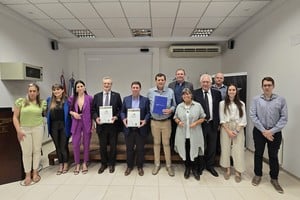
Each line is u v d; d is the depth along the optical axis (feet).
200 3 12.80
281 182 10.48
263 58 14.26
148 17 15.16
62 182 10.57
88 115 11.53
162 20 15.81
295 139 10.88
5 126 10.46
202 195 9.27
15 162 10.71
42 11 13.93
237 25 16.98
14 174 10.69
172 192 9.53
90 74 24.18
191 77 24.13
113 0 12.36
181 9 13.73
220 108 10.72
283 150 11.76
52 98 11.42
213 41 21.04
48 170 12.10
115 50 24.02
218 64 24.00
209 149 11.31
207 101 11.01
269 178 10.87
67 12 14.14
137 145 11.34
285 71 11.76
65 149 11.63
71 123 11.55
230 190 9.70
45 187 10.06
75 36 20.20
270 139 9.36
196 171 11.09
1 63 13.38
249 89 16.39
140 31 19.03
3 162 10.46
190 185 10.19
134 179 10.85
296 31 10.82
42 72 17.66
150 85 24.16
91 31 18.54
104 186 10.12
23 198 9.10
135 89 11.10
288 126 11.42
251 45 16.14
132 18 15.34
